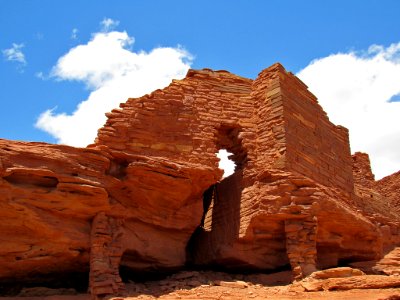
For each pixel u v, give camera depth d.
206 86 19.58
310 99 20.86
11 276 14.56
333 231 17.09
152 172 15.89
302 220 16.25
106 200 15.05
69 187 14.52
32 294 14.53
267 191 16.69
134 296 13.80
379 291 13.30
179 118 18.20
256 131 19.20
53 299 13.60
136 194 15.98
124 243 15.51
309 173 18.77
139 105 17.67
